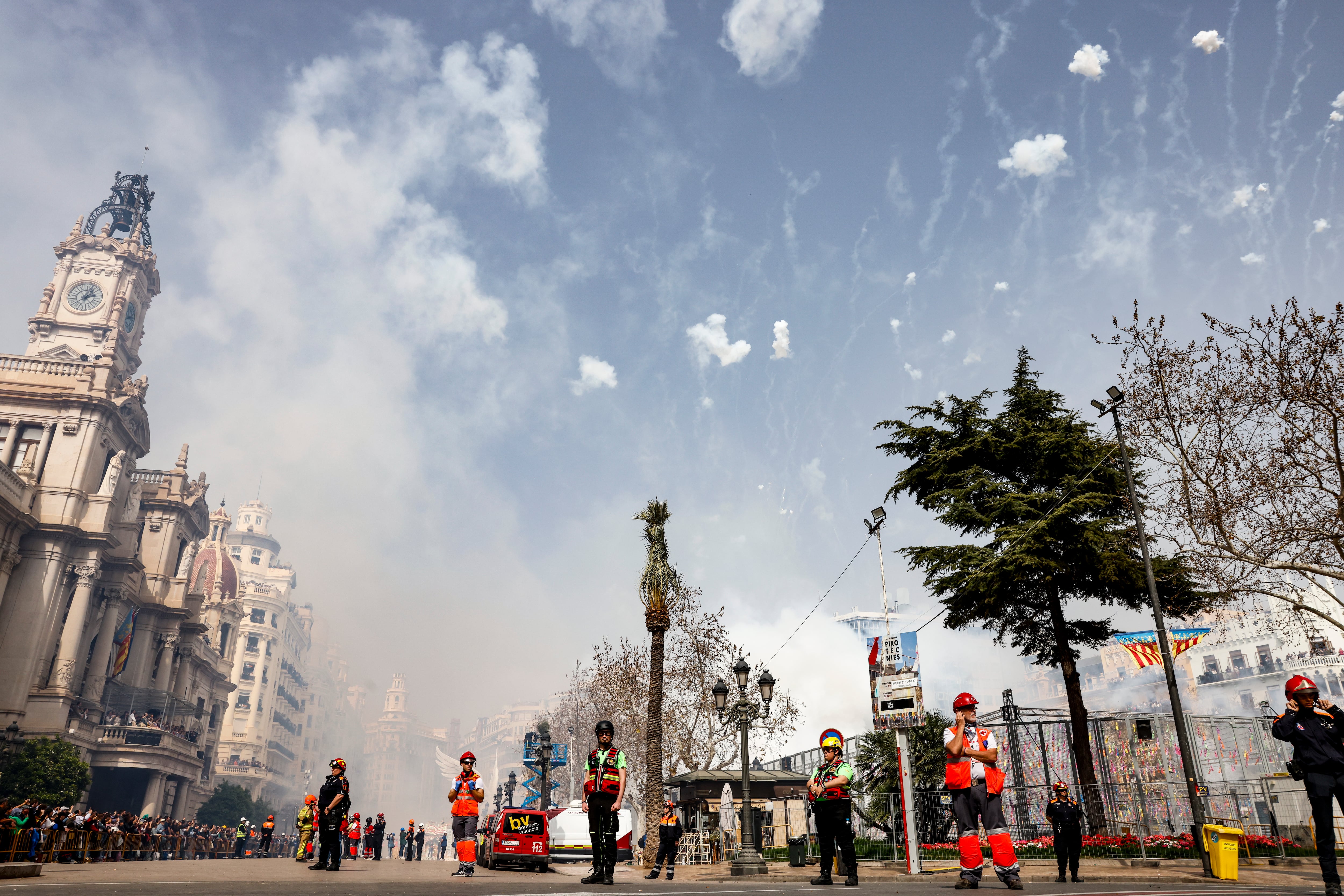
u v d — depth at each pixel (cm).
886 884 962
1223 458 2014
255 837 6956
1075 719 2564
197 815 8744
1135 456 2222
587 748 6094
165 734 6944
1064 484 2688
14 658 5888
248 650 13525
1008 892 711
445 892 616
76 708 6362
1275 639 6712
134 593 7444
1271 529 2000
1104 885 955
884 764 2677
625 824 2895
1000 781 753
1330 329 1933
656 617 2739
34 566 6172
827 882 947
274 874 1199
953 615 2938
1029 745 2842
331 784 1477
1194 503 2077
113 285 9169
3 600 6006
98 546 6538
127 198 9944
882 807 2586
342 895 540
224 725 12838
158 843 4212
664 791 3688
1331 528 1948
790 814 3356
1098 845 1823
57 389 6962
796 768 3803
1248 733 2831
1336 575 1956
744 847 1953
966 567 2755
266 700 13512
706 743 4125
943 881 1334
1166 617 2664
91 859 3097
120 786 6994
